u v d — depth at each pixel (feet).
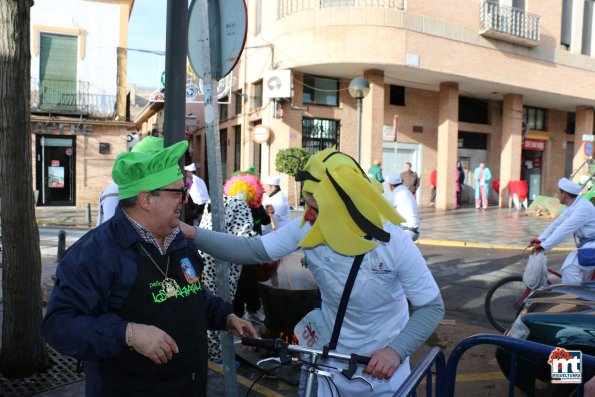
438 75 61.00
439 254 34.86
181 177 6.55
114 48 63.82
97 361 6.37
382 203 7.13
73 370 13.08
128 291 6.16
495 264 31.14
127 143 70.79
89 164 63.16
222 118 80.79
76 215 54.44
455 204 67.51
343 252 6.93
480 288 24.88
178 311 6.46
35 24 61.21
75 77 63.05
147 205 6.34
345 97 62.95
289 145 59.77
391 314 7.60
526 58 67.05
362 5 56.18
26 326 12.56
